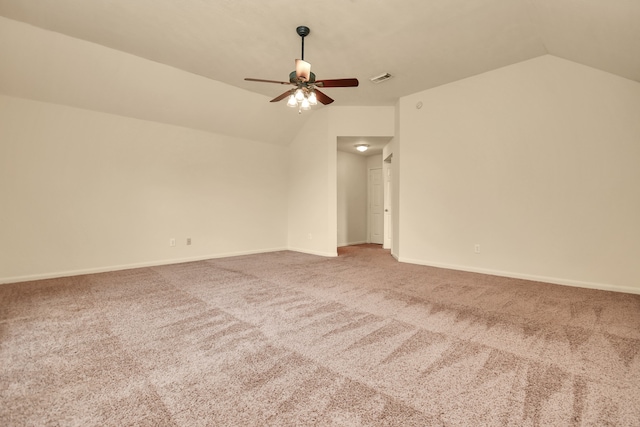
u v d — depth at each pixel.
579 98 3.25
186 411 1.25
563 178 3.35
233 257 5.27
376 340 1.94
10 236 3.40
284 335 2.02
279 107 5.20
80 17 2.81
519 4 2.60
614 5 2.08
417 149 4.61
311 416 1.22
